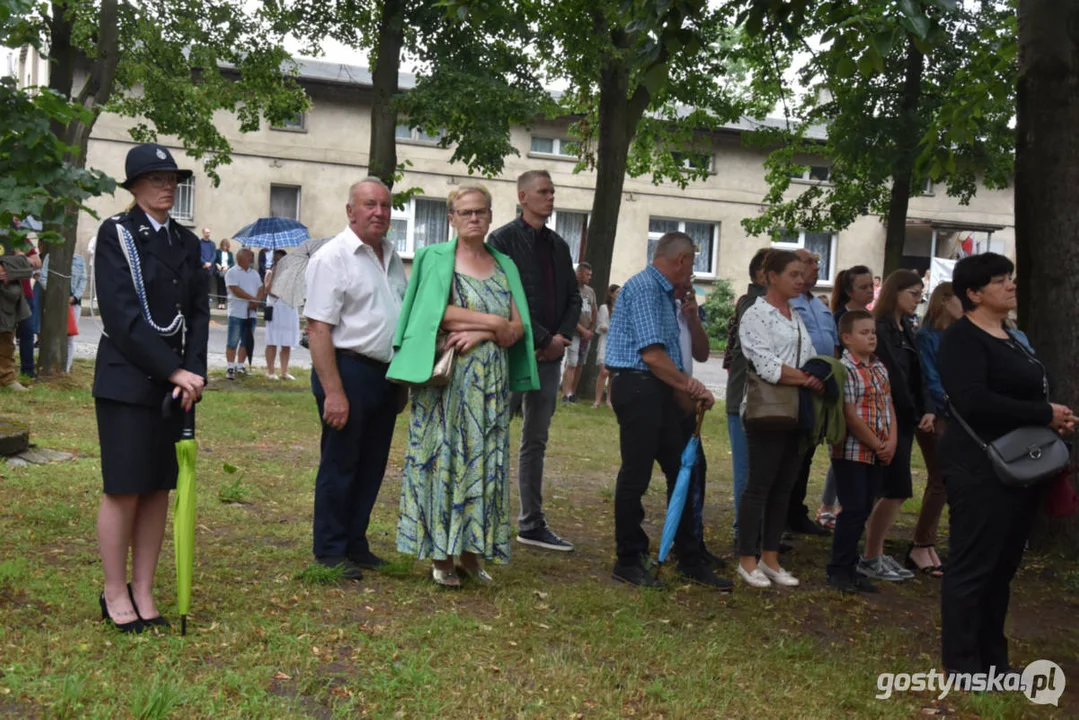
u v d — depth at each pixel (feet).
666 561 21.50
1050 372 23.94
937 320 22.50
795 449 20.40
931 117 45.60
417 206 99.09
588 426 43.04
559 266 21.49
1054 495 15.30
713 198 106.52
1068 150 23.85
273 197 95.91
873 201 57.57
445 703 12.91
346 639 14.87
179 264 14.32
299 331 52.21
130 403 13.97
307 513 22.80
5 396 37.55
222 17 56.03
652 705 13.64
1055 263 23.98
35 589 15.62
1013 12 32.76
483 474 17.67
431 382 17.31
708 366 85.15
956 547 15.81
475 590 17.95
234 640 14.29
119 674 12.80
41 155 16.47
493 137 50.49
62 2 26.02
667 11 19.61
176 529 14.29
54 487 22.63
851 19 17.88
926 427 21.95
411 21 49.44
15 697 11.85
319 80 93.25
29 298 42.24
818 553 23.73
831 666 15.99
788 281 19.89
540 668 14.44
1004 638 16.48
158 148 14.29
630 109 54.65
